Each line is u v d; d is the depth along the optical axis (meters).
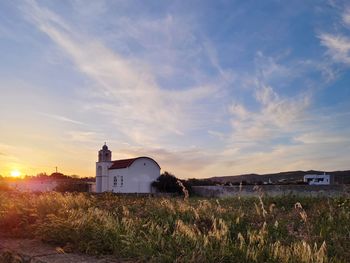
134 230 7.70
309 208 12.16
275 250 6.00
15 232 8.90
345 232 8.08
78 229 7.71
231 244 6.60
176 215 9.45
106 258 6.56
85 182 61.06
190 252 6.04
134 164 55.28
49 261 6.39
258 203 13.44
